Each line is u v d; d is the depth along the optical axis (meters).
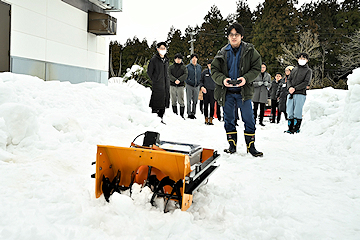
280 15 49.78
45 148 4.50
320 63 48.53
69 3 10.38
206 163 3.28
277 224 2.76
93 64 12.14
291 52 46.38
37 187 3.08
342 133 5.98
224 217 2.87
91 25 11.52
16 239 2.12
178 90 11.26
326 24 53.41
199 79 11.89
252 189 3.73
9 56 7.95
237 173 4.50
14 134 4.29
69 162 4.09
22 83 6.24
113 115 7.32
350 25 51.28
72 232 2.28
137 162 2.95
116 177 3.00
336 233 2.62
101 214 2.58
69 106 6.52
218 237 2.46
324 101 8.94
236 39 5.59
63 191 3.02
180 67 11.18
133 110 8.23
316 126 8.03
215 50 64.38
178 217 2.56
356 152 5.07
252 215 2.94
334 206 3.25
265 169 4.73
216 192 3.50
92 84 8.89
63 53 10.20
